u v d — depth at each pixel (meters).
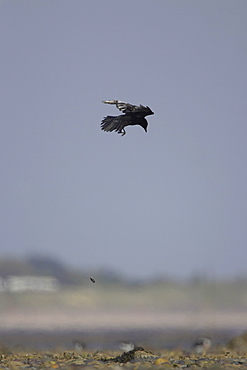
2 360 95.50
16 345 155.00
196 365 85.38
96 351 123.19
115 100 64.00
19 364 88.25
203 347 136.75
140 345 152.50
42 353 116.56
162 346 149.88
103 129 63.78
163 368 81.44
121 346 150.50
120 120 63.91
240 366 85.94
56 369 82.81
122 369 81.62
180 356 103.81
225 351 122.38
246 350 126.75
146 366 83.38
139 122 63.84
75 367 83.94
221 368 82.81
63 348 143.75
